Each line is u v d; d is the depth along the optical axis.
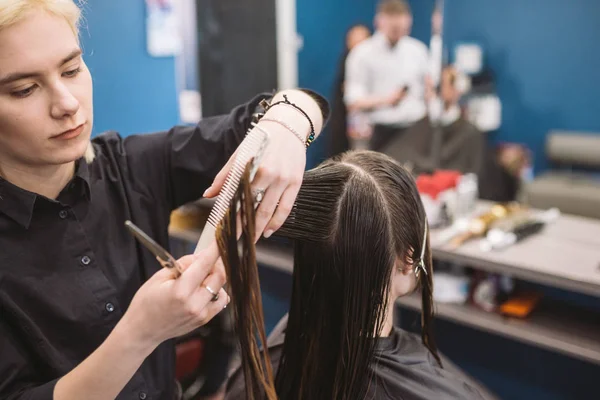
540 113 3.89
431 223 1.90
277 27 2.38
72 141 0.78
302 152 0.69
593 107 3.71
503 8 3.86
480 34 3.98
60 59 0.72
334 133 3.59
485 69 3.95
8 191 0.83
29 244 0.86
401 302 1.91
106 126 2.78
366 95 3.58
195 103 2.96
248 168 0.59
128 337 0.60
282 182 0.63
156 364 0.96
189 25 2.88
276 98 0.84
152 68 2.89
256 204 0.62
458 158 2.78
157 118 2.98
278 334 1.04
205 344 1.81
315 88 3.77
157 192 1.01
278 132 0.69
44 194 0.87
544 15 3.74
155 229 1.01
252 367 0.60
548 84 3.82
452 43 4.09
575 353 1.67
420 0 4.13
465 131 2.81
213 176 0.98
